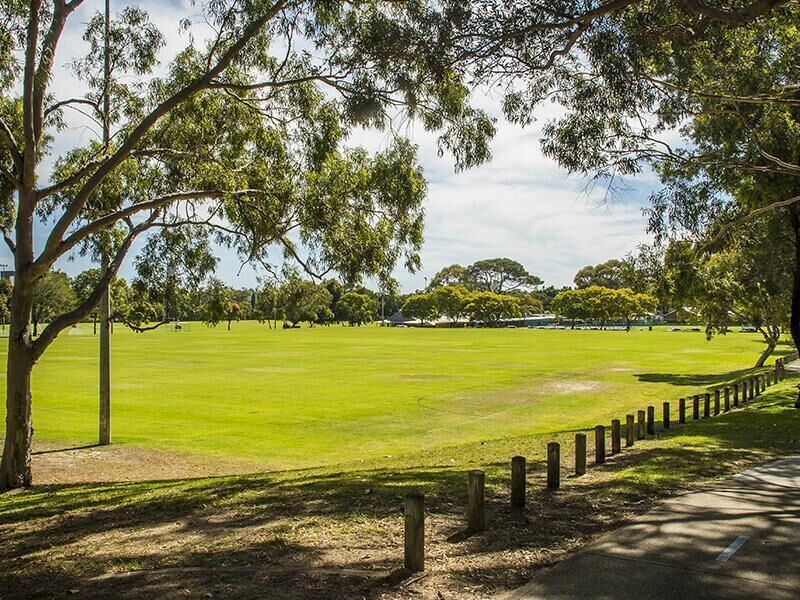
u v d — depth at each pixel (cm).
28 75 1401
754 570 639
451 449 1689
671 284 2228
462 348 6944
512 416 2519
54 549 808
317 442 2014
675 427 1956
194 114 1648
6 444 1477
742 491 992
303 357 5559
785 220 2208
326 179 1535
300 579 621
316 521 844
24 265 1468
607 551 695
